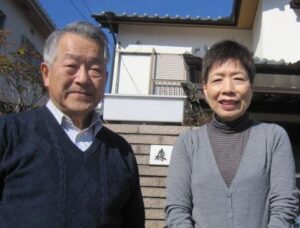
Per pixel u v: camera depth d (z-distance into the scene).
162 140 4.40
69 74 1.92
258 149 2.06
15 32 11.05
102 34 2.03
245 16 9.78
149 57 10.58
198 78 5.57
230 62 2.16
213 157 2.11
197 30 10.66
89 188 1.79
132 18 10.31
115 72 10.48
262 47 8.11
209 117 4.90
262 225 1.93
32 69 6.65
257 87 5.30
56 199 1.69
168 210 2.09
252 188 1.97
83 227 1.71
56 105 1.96
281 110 6.02
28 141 1.78
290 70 5.34
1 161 1.73
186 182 2.13
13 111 6.50
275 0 8.24
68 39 1.94
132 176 2.08
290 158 2.04
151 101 4.61
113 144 2.07
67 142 1.85
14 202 1.69
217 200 1.99
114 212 1.89
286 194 1.93
